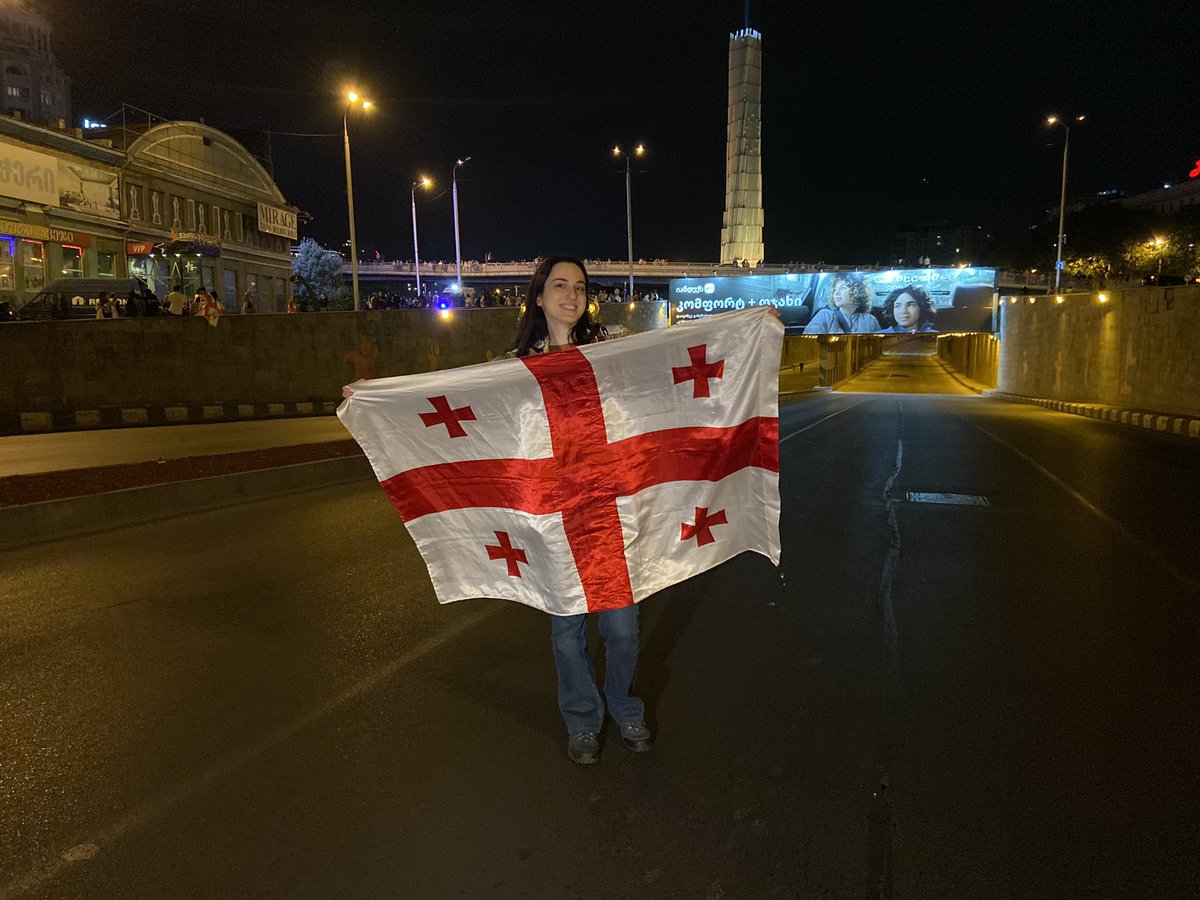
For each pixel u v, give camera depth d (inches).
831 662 170.9
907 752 131.9
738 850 106.3
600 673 166.7
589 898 97.1
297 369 962.7
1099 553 260.4
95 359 824.9
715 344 129.6
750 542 134.2
